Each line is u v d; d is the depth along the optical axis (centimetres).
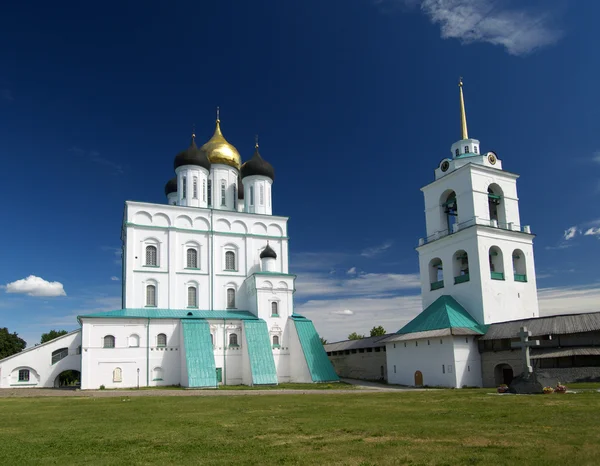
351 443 1402
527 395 2789
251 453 1299
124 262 5769
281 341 5712
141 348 5156
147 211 5838
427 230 5784
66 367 5441
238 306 6025
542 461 1109
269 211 6706
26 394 4128
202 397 3366
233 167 7006
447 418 1872
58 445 1487
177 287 5772
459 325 4597
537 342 3050
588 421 1666
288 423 1864
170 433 1681
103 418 2183
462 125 5869
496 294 4931
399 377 5025
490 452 1221
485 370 4500
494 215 5619
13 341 8369
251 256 6231
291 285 5900
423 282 5659
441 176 5694
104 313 5212
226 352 5475
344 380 5766
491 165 5484
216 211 6162
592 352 3697
